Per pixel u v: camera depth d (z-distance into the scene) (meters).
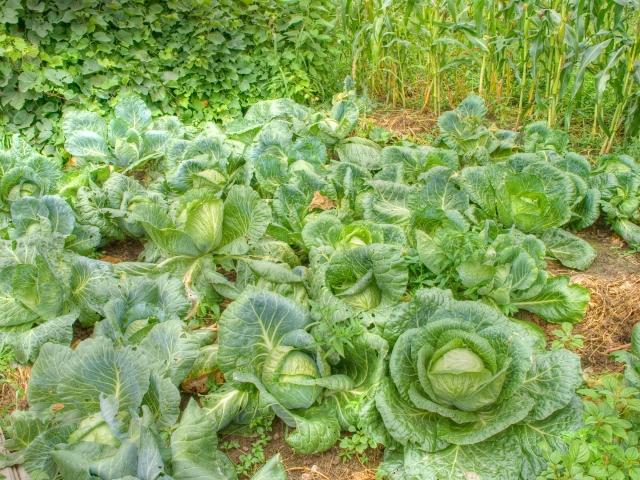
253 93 7.64
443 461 2.96
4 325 3.83
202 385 3.60
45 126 6.49
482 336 3.13
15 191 5.02
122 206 4.83
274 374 3.22
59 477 2.89
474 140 5.79
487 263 3.80
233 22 7.24
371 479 3.15
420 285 3.86
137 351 3.16
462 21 7.41
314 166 5.38
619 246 4.92
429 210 4.08
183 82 7.10
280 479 2.88
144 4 6.82
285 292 3.90
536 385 3.12
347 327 3.37
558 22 5.98
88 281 4.03
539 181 4.42
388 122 7.43
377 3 7.41
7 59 6.18
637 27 5.69
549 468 2.74
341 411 3.29
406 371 3.11
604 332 4.01
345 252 3.54
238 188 4.25
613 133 6.19
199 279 4.22
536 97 6.38
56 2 6.29
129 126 6.32
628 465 2.70
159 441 2.78
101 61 6.59
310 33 7.70
